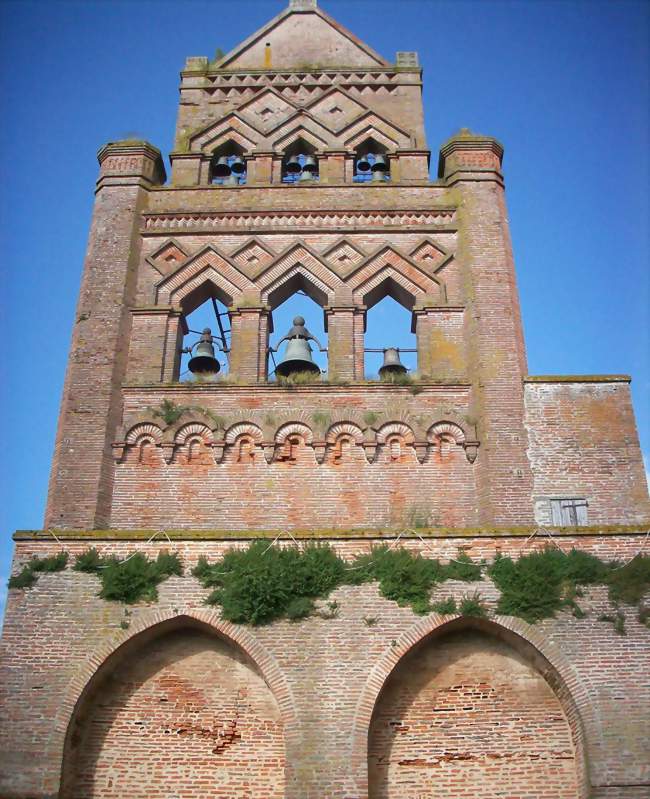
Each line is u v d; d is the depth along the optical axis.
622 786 18.58
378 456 24.05
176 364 26.33
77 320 26.28
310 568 20.67
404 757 19.77
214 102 31.81
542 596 20.44
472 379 25.16
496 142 29.67
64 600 20.55
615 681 19.64
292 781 18.62
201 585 20.70
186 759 19.81
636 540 21.30
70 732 19.41
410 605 20.42
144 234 28.23
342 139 30.81
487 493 23.27
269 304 27.16
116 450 24.12
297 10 34.22
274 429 24.27
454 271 27.41
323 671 19.72
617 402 24.61
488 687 20.45
